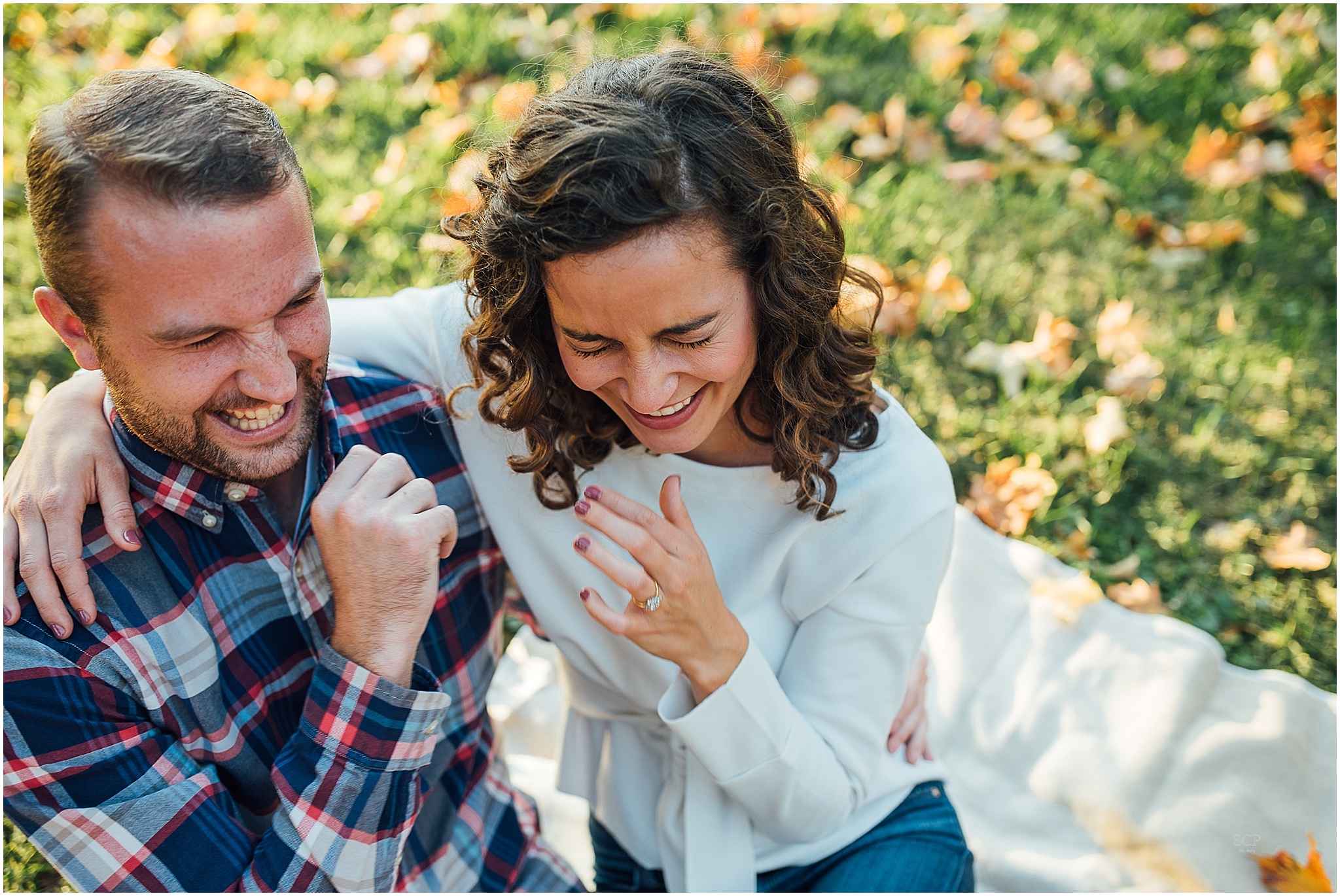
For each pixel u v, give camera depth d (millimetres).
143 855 1270
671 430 1283
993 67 3861
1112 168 3500
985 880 2014
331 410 1431
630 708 1699
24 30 3621
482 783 1623
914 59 3898
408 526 1259
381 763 1304
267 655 1401
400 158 3350
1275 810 2035
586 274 1103
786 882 1640
